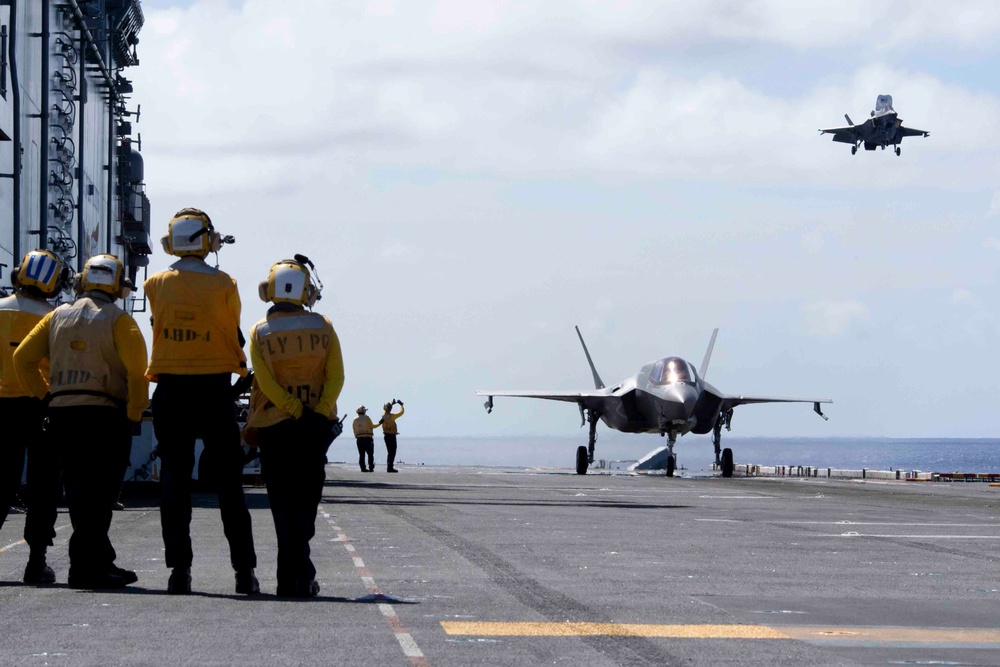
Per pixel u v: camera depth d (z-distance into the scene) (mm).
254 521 22844
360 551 17469
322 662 8891
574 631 10469
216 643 9641
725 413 66375
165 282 12820
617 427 64688
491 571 15039
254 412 12812
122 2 63625
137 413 13445
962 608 12305
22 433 14281
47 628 10359
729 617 11484
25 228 42031
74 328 13398
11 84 39750
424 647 9562
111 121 63219
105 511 13438
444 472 70438
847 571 15531
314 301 13195
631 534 21016
